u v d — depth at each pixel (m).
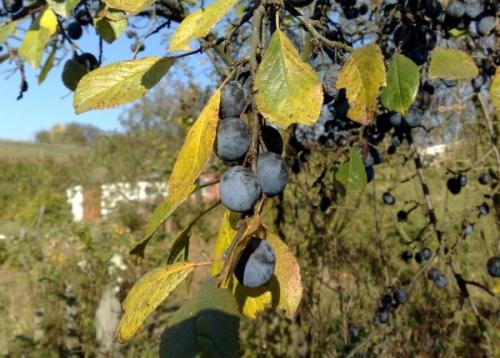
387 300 3.21
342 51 1.27
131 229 8.70
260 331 4.83
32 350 4.66
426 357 3.74
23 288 6.16
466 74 1.19
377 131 1.71
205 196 6.85
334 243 4.32
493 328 4.18
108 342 4.55
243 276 0.88
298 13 1.18
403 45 1.53
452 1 1.63
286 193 4.61
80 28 2.23
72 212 10.81
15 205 13.39
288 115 0.91
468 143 4.44
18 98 2.21
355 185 1.42
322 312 4.85
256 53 0.99
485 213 3.02
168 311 4.89
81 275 5.87
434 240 4.96
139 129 9.38
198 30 0.98
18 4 2.03
